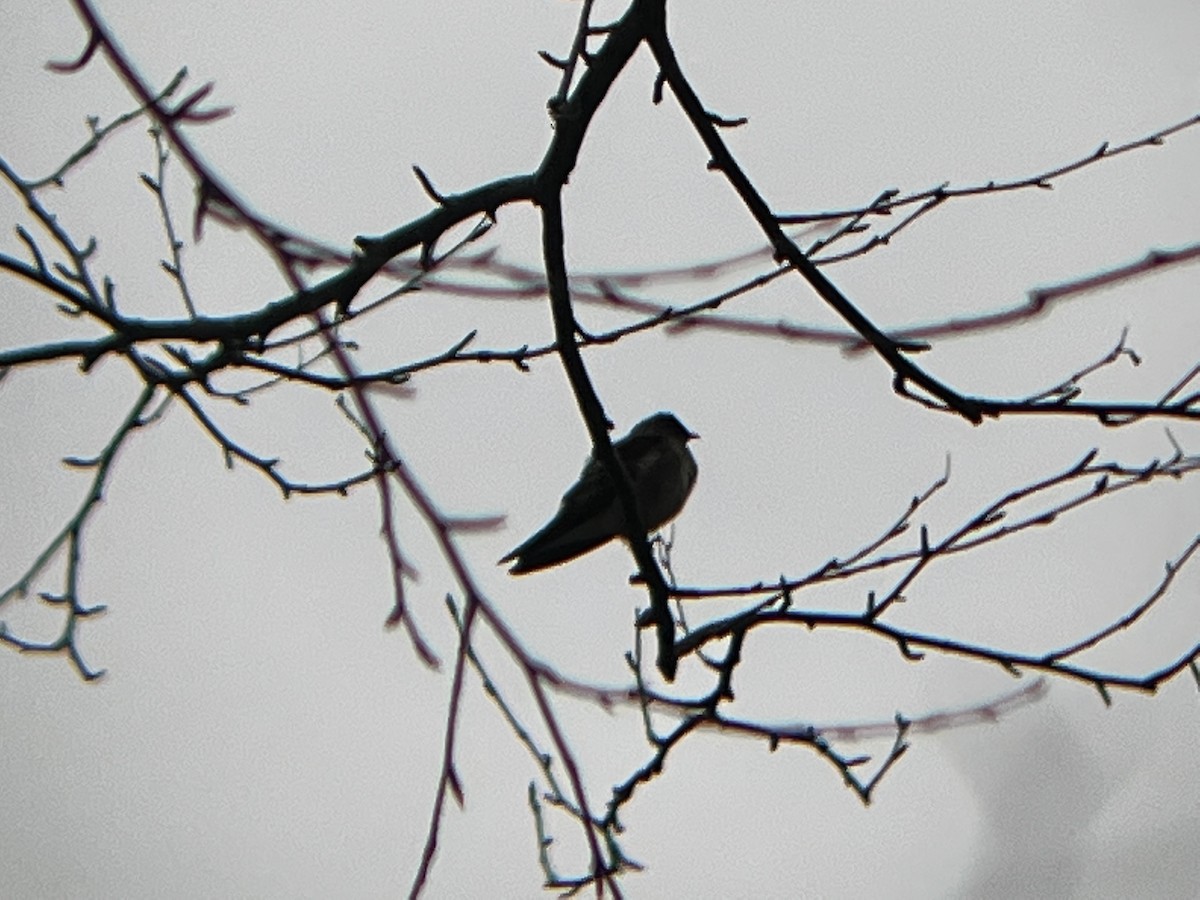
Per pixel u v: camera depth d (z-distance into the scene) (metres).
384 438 8.59
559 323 7.83
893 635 7.49
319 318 8.59
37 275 6.80
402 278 9.27
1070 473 7.67
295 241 8.91
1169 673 7.48
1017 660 7.51
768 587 7.81
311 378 7.56
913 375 7.95
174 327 7.03
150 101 8.10
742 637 7.61
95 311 6.89
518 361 7.85
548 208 7.67
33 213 7.24
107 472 7.81
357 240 7.43
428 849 7.90
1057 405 7.84
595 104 7.70
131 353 7.63
